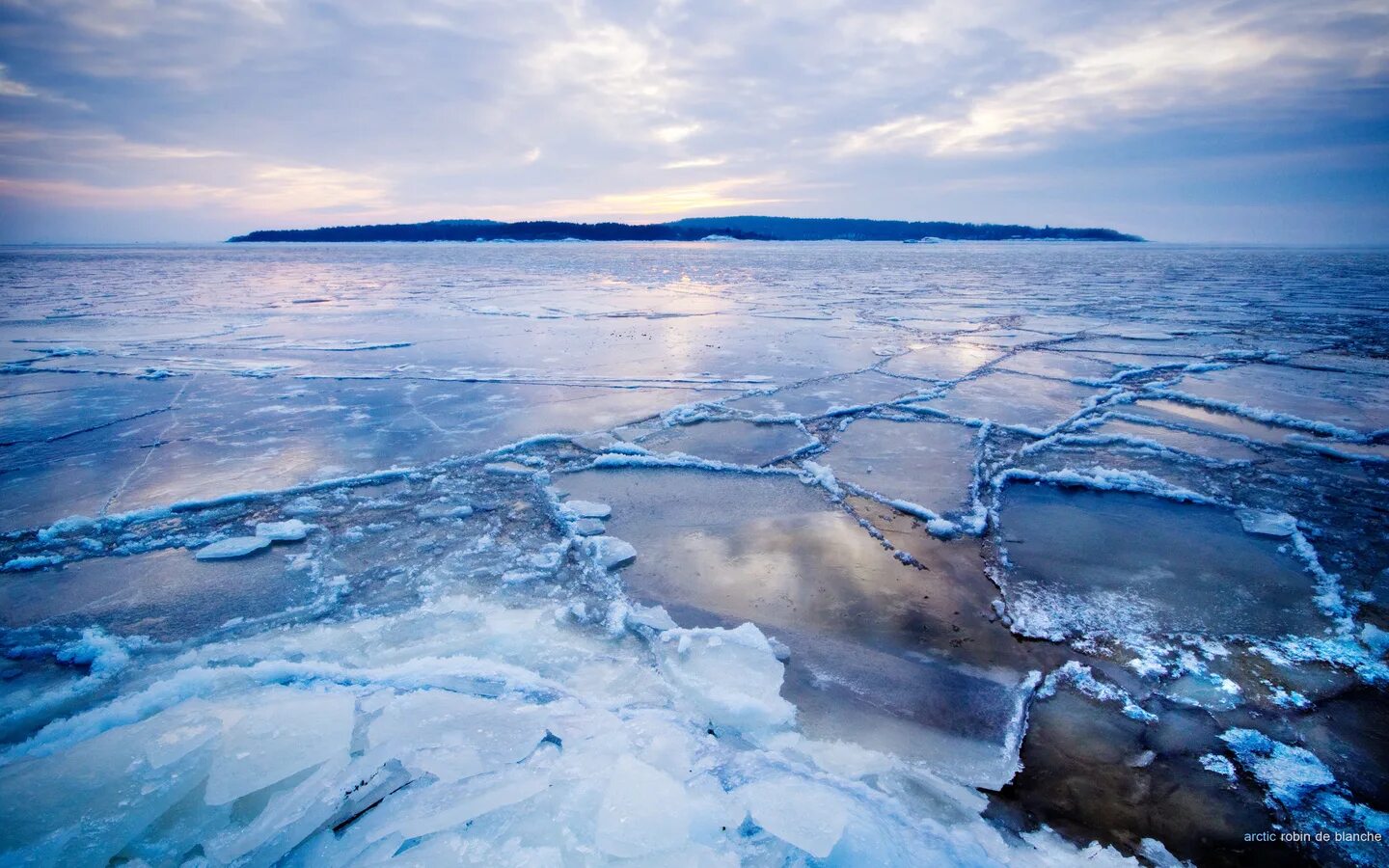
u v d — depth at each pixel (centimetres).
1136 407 709
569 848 174
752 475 506
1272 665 280
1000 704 258
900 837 188
